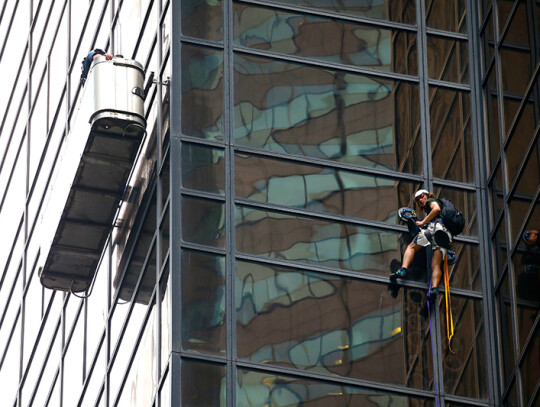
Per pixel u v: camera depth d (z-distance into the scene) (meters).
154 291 43.06
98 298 47.44
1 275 60.00
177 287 41.88
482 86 47.34
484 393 43.50
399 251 44.38
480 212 45.81
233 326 42.00
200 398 40.94
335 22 46.84
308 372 42.16
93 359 47.03
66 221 45.88
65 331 50.38
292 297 42.91
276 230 43.56
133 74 43.97
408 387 42.84
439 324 43.78
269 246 43.28
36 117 58.72
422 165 45.81
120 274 45.88
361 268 43.84
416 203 45.16
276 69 45.53
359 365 42.69
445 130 46.47
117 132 43.38
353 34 46.88
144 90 45.16
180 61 44.62
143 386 42.62
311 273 43.38
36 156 57.69
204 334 41.69
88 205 45.44
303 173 44.53
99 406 45.72
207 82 44.66
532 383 43.28
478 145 46.59
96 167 44.38
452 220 43.84
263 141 44.53
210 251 42.66
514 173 45.78
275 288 42.84
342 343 42.81
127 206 46.31
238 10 45.91
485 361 43.81
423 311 43.78
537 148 45.44
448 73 47.31
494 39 47.62
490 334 44.19
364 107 45.94
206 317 41.84
